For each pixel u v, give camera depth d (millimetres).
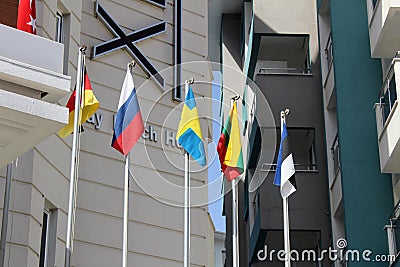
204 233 19953
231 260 30922
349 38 27344
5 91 12258
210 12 35438
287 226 17312
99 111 19344
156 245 19172
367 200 25359
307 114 28719
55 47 12836
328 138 28078
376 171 25672
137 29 20641
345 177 25641
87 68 19484
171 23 21297
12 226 16062
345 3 27828
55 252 17172
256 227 28219
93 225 18406
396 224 23453
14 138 12844
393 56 26234
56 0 18328
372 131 26172
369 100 26578
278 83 29062
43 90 12695
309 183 27688
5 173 16234
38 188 16719
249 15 33750
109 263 18438
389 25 25250
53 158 17406
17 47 12594
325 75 28969
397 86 23016
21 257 16016
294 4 30625
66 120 12641
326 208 27406
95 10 20000
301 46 30969
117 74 19953
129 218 18984
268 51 31156
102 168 18953
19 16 13539
